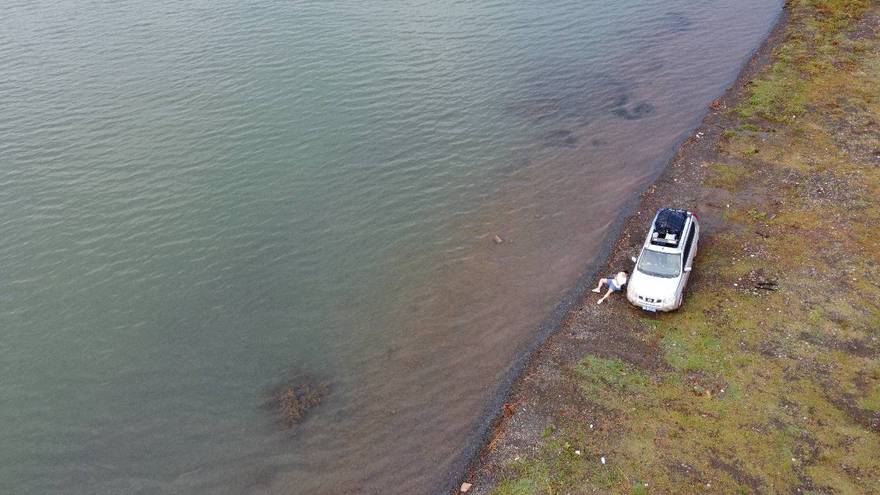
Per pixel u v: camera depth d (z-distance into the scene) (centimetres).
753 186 3372
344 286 3067
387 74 4975
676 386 2319
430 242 3334
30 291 3045
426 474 2172
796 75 4462
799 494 1903
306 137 4203
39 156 4028
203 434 2373
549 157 3984
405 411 2425
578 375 2434
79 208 3581
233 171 3878
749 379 2300
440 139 4194
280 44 5494
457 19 5984
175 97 4672
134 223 3472
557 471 2070
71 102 4631
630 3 6269
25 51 5475
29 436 2372
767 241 2948
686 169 3638
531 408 2331
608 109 4481
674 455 2066
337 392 2525
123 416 2447
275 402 2491
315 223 3472
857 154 3478
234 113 4462
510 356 2620
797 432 2086
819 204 3139
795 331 2470
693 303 2673
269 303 2970
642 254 2716
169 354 2716
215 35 5716
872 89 4116
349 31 5750
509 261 3172
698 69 4909
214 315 2912
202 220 3488
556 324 2736
